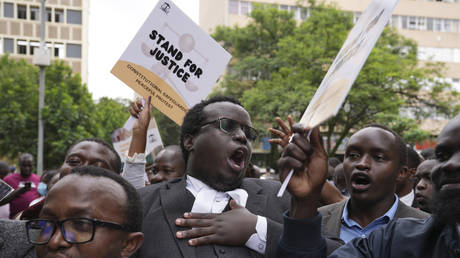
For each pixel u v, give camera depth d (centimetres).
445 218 151
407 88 2231
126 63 333
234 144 233
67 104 1900
